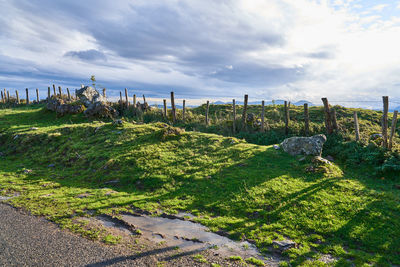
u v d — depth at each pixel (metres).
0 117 39.19
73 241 9.00
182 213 11.87
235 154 20.31
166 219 11.20
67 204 12.57
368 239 9.52
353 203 12.26
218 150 21.36
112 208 12.16
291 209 11.77
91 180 17.05
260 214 11.53
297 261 8.19
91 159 20.77
